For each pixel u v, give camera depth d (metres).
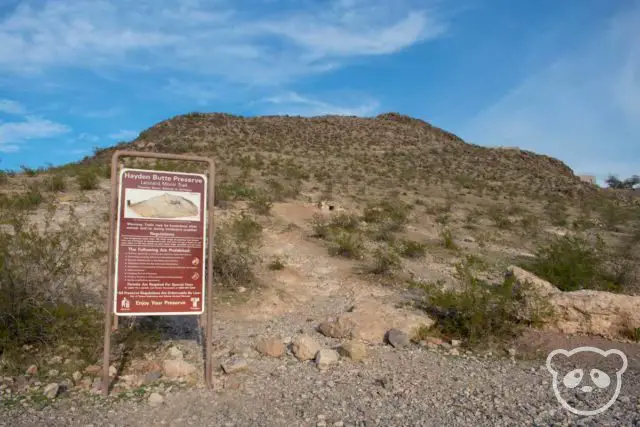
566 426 4.88
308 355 6.71
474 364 6.75
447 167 46.12
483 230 19.62
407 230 17.78
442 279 11.53
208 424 4.83
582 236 18.88
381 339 7.56
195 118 58.75
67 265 7.02
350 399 5.46
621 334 7.92
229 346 7.04
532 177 45.56
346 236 13.96
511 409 5.31
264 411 5.13
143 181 5.61
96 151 43.53
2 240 6.69
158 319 7.64
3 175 19.16
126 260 5.50
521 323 8.27
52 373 5.67
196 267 5.73
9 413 4.78
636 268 13.18
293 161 38.53
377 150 52.38
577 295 8.27
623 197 44.84
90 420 4.79
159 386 5.63
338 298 10.02
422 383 5.99
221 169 29.31
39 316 6.22
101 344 6.34
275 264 11.22
